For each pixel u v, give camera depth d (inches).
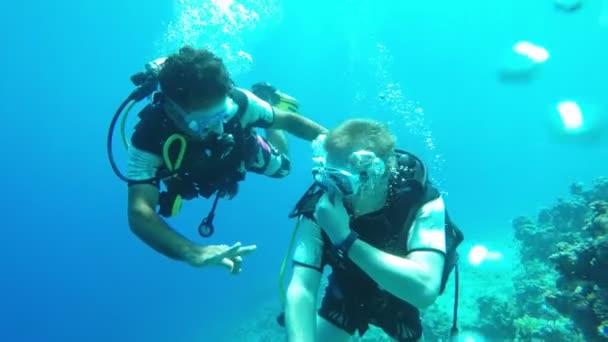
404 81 2282.2
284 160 152.8
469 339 283.9
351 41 2027.6
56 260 2113.7
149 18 1800.0
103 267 2060.8
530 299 282.2
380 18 1920.5
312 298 78.7
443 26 1982.0
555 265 178.7
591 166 1301.7
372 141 75.0
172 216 112.5
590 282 163.8
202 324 1068.5
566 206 354.9
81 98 2222.0
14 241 2149.4
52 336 1631.4
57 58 2049.7
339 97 2368.4
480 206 1178.6
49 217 2212.1
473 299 409.1
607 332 151.3
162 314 1326.3
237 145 114.9
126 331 1334.9
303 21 1900.8
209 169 109.2
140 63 2118.6
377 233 79.4
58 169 2262.6
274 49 2149.4
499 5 1732.3
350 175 68.8
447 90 2309.3
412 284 65.7
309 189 86.5
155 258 1898.4
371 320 94.7
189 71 91.8
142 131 99.7
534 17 1753.2
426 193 79.6
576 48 1744.6
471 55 2156.7
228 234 1999.3
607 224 161.8
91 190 2244.1
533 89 1920.5
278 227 2020.2
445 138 2196.1
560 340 222.8
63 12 1716.3
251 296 1069.8
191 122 96.5
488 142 2097.7
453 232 82.0
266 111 123.5
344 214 71.0
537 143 1807.3
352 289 89.7
